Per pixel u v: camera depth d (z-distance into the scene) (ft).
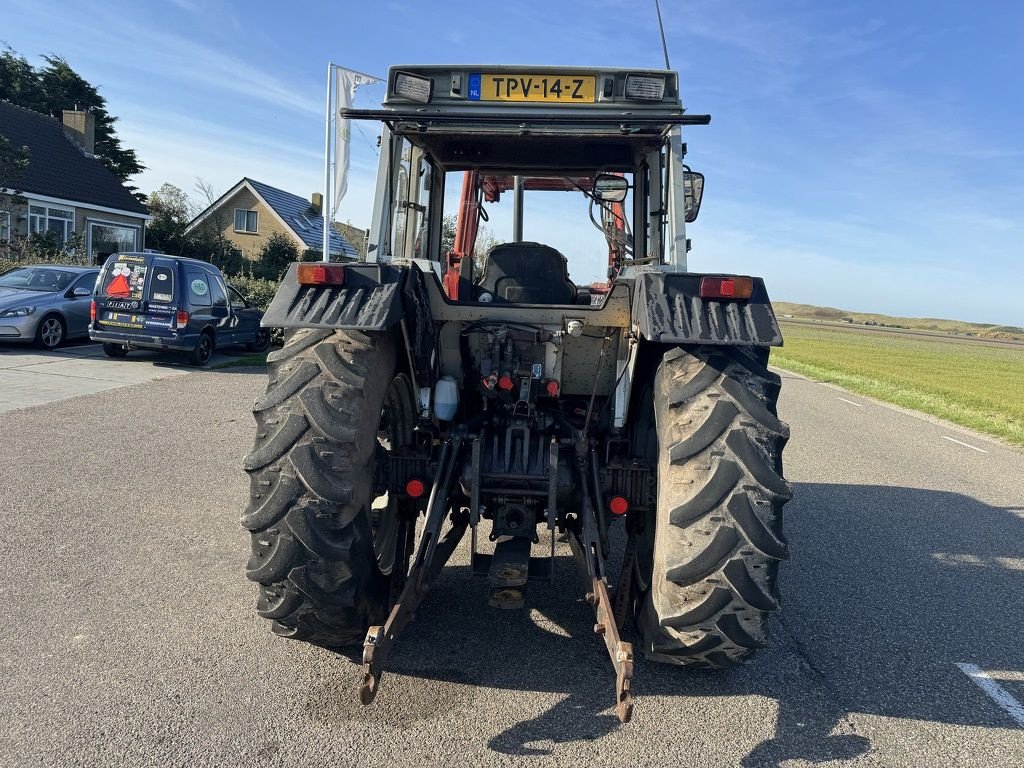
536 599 13.50
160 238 110.73
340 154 50.03
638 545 11.85
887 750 9.31
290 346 9.95
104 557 14.65
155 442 24.50
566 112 11.43
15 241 71.97
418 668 10.84
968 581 15.76
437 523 10.40
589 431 12.62
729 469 8.96
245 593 13.24
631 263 14.12
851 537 18.74
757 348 10.03
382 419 12.35
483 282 13.52
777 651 12.01
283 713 9.52
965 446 34.40
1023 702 10.68
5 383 34.01
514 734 9.25
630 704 7.85
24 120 99.71
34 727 9.02
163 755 8.57
